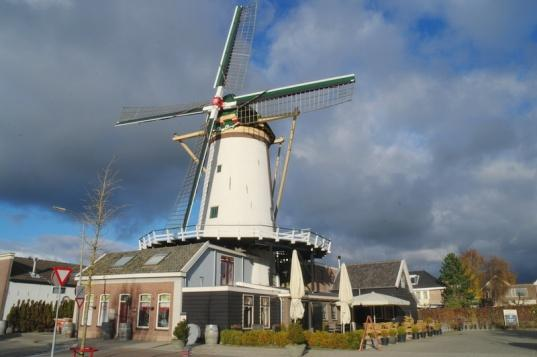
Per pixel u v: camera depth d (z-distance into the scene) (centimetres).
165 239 3003
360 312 3681
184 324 2047
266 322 2559
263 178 3306
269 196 3319
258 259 3198
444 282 5956
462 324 4319
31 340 2409
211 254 2706
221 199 3172
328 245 3228
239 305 2336
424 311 4606
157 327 2389
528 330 4003
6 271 3528
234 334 2106
